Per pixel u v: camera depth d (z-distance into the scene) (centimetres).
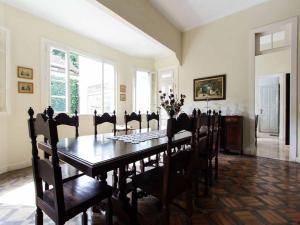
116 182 203
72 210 109
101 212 176
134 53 552
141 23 341
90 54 445
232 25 416
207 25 458
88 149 147
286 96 542
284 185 233
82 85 442
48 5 304
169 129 127
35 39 333
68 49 395
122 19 297
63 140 191
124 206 159
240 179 254
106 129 479
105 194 130
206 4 378
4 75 290
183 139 192
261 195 207
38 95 337
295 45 335
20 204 190
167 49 460
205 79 462
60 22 363
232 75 418
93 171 108
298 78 333
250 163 329
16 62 305
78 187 135
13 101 301
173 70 548
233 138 391
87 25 378
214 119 239
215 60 445
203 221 160
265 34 388
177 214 173
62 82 388
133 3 318
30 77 324
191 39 489
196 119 157
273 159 355
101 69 482
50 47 359
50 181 107
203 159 208
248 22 392
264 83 663
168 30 445
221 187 228
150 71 597
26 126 318
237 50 410
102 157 123
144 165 268
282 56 570
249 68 392
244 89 400
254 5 383
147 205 190
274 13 359
